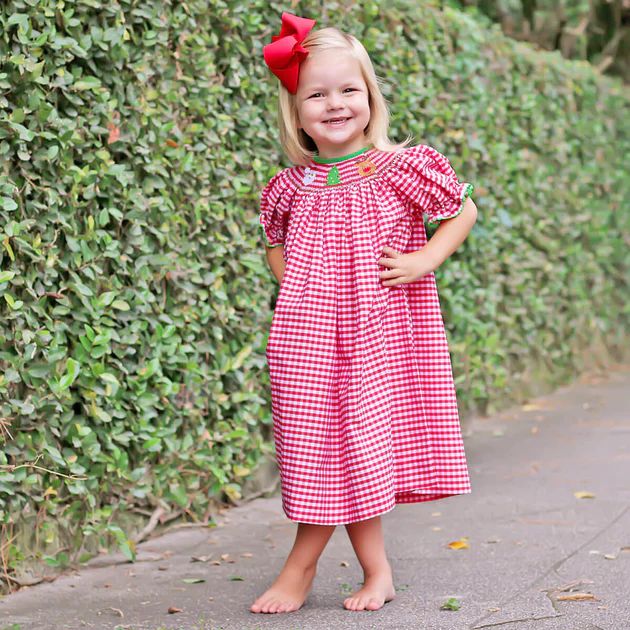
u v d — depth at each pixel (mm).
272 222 3506
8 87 3352
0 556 3443
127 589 3510
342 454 3221
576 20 10109
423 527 4270
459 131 6234
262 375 4785
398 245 3314
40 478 3570
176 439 4234
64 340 3627
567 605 3158
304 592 3268
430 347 3330
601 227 8250
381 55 5547
